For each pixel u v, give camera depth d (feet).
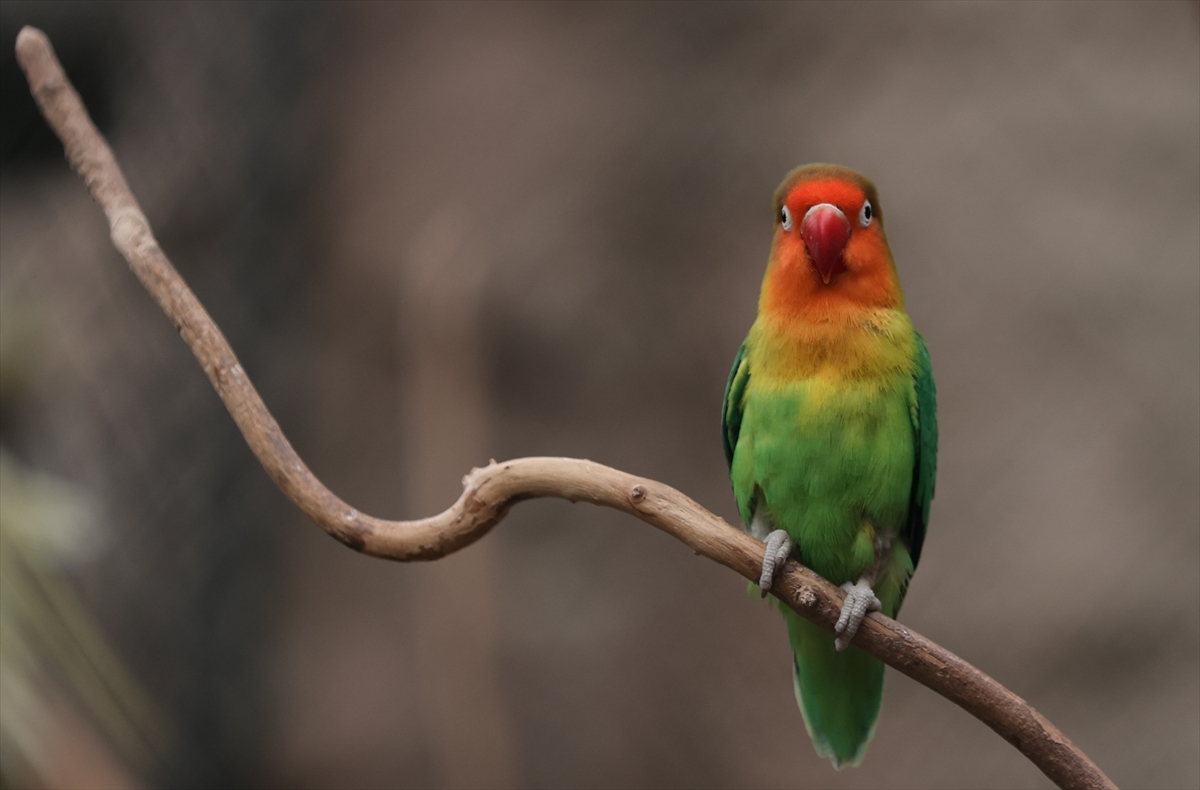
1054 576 37.91
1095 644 37.04
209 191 37.81
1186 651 37.06
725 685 39.14
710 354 40.65
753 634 39.52
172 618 34.60
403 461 38.55
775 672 39.04
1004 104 40.60
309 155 39.22
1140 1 40.27
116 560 33.91
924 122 40.83
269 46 38.81
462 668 29.04
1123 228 39.47
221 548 35.65
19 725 17.30
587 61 42.50
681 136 41.75
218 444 35.99
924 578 38.55
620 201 41.52
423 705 36.73
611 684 38.99
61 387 35.42
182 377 36.29
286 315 38.32
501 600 39.47
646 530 40.81
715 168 41.50
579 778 38.04
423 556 12.21
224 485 35.91
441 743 29.09
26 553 17.89
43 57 12.48
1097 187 39.99
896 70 41.29
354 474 38.52
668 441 40.60
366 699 36.86
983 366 39.45
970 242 39.93
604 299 41.04
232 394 12.18
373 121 40.50
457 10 42.29
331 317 38.86
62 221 38.99
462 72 41.81
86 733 19.93
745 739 38.60
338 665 37.11
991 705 12.46
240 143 38.17
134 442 35.47
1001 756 37.45
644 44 42.55
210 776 34.42
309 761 36.09
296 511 36.88
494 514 12.17
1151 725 36.27
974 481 38.93
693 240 41.22
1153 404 38.68
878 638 14.03
